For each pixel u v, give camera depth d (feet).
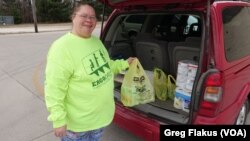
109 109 7.59
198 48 9.97
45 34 58.34
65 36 6.77
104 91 7.14
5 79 20.84
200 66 7.73
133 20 13.88
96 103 7.08
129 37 13.15
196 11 8.25
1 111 14.74
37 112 14.51
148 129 8.91
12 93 17.53
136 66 9.30
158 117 8.87
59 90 6.54
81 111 7.02
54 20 102.63
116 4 10.64
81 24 6.64
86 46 6.81
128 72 9.33
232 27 9.07
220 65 7.98
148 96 9.71
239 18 9.77
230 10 9.17
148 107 9.47
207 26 7.64
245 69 9.61
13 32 63.16
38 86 18.84
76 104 6.95
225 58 8.25
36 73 22.34
